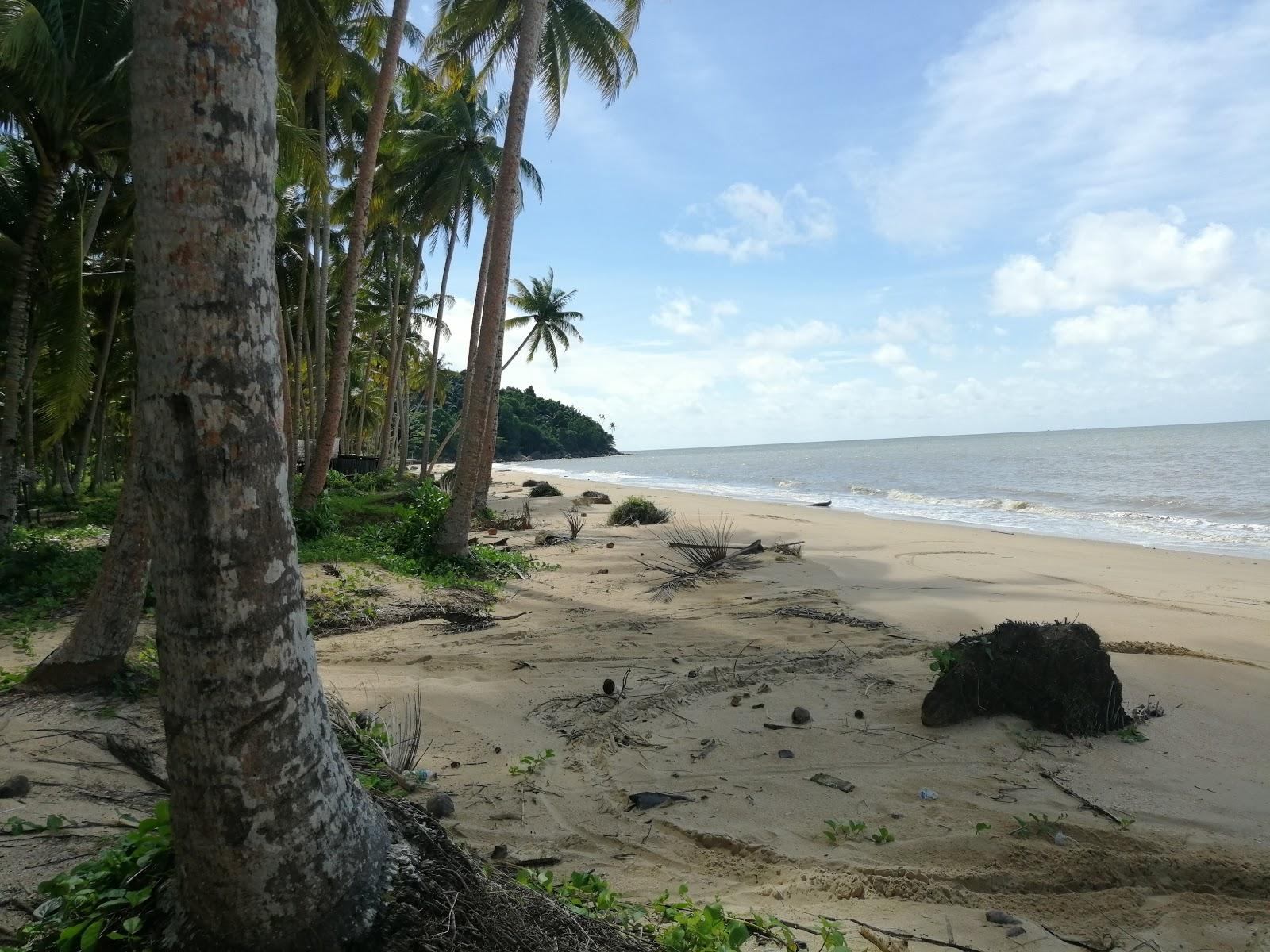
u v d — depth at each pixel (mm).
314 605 8688
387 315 32812
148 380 2186
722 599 10477
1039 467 48531
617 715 5973
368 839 2543
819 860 3951
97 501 21203
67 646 5523
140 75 2143
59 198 14969
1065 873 3863
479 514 19703
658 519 20469
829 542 16984
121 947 2496
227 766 2225
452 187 23312
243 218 2197
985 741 5559
